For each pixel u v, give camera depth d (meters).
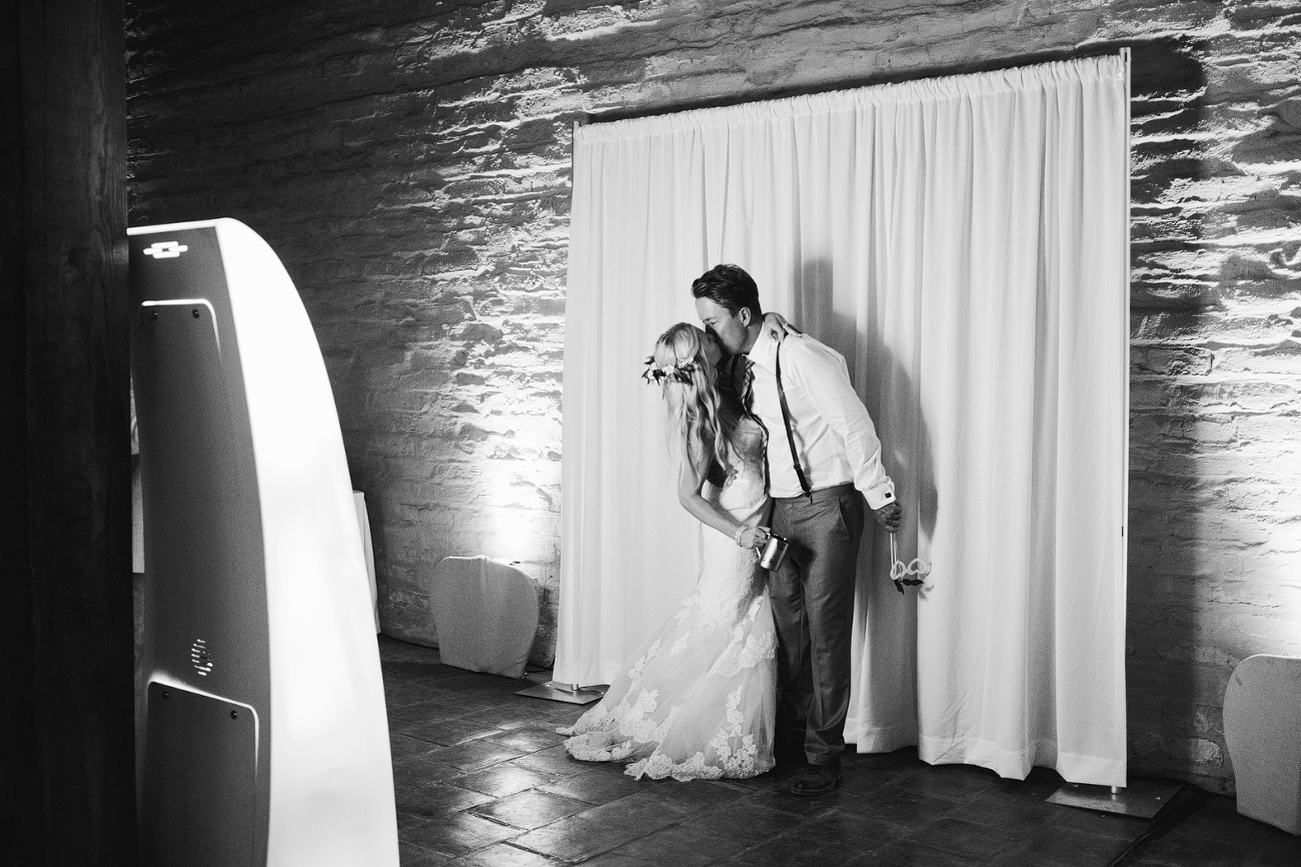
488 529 5.48
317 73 6.07
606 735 4.02
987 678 3.80
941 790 3.66
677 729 3.81
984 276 3.85
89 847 1.48
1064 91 3.66
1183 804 3.53
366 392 5.97
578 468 4.87
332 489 1.52
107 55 1.49
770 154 4.28
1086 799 3.54
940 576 3.88
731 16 4.57
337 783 1.50
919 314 3.97
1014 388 3.75
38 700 1.43
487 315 5.45
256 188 6.39
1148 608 3.72
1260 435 3.54
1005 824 3.36
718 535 3.89
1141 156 3.70
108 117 1.50
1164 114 3.66
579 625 4.84
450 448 5.62
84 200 1.47
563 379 4.91
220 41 6.48
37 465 1.43
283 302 1.50
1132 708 3.75
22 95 1.41
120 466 1.52
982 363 3.86
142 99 6.89
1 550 1.44
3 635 1.44
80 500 1.47
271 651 1.46
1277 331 3.52
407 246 5.75
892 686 4.03
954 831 3.30
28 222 1.42
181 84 6.70
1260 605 3.55
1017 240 3.75
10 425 1.43
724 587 3.87
